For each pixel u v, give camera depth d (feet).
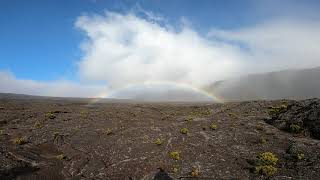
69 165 99.45
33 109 192.65
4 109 187.73
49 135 126.72
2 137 123.95
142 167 94.22
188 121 138.10
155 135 119.24
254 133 119.14
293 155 96.63
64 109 194.90
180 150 105.40
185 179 86.69
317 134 112.47
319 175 82.33
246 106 169.68
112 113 171.63
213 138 115.24
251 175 86.84
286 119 126.62
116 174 91.40
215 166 93.76
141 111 187.62
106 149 108.88
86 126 139.23
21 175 90.89
